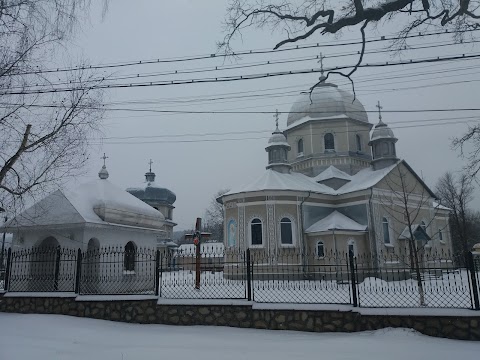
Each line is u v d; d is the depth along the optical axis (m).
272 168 31.44
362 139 33.16
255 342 8.16
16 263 15.50
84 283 14.80
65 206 15.42
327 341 8.10
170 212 50.03
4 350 7.48
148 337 8.73
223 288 13.59
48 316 11.11
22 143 11.55
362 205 27.59
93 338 8.67
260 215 26.66
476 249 30.31
